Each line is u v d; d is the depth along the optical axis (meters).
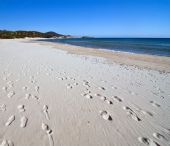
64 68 7.00
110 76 6.05
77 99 3.55
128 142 2.19
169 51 20.55
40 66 7.08
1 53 11.71
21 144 2.02
